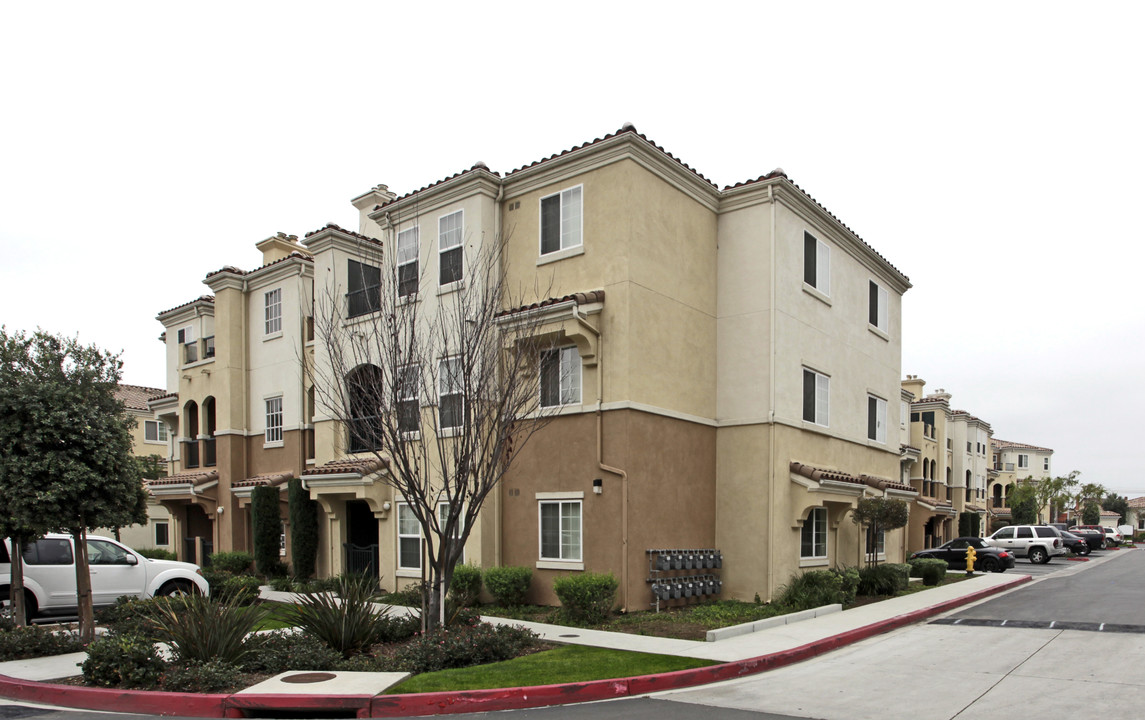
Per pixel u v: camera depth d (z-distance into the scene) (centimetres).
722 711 845
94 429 1145
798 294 1872
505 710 862
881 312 2423
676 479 1639
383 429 1181
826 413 1997
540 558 1609
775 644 1175
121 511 1180
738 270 1802
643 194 1596
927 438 4491
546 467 1619
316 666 998
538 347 1407
